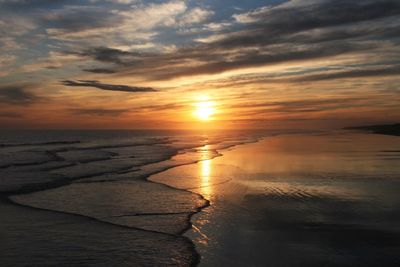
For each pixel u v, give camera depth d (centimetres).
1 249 876
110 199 1427
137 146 5141
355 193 1433
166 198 1438
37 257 827
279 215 1139
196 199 1412
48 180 1848
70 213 1212
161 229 1029
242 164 2541
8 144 5881
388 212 1141
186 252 844
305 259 780
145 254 841
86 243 918
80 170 2286
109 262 798
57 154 3609
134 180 1894
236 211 1208
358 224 1023
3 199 1428
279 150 3769
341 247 848
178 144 5656
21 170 2272
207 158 3080
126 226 1062
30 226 1065
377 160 2553
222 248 862
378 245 855
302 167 2256
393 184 1620
